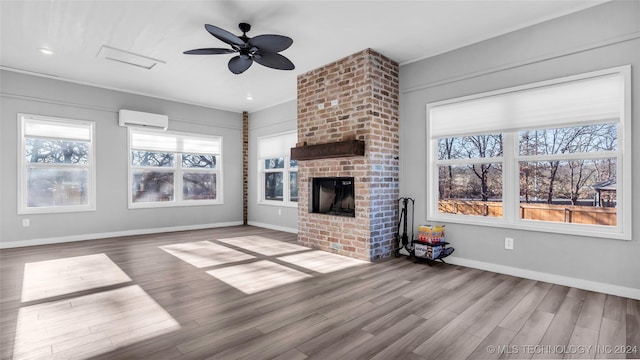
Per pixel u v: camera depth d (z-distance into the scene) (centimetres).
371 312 247
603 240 289
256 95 606
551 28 316
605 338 207
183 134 649
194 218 664
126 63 446
